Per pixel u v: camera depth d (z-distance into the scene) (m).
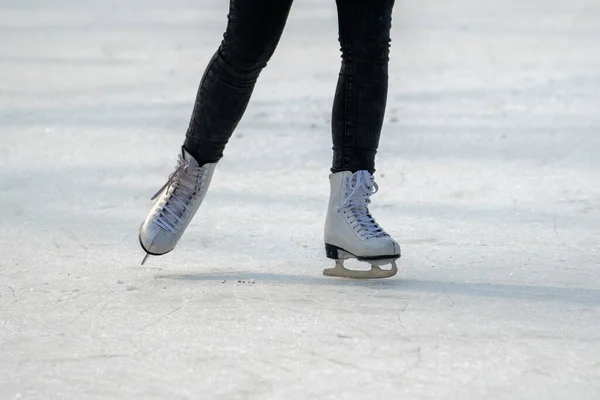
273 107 18.20
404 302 7.62
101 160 13.88
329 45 27.98
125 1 44.94
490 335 6.90
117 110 17.89
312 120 16.89
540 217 10.57
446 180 12.50
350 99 8.20
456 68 22.47
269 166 13.48
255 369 6.35
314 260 9.05
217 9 40.62
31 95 19.55
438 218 10.65
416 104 18.23
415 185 12.28
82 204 11.39
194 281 8.27
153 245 8.45
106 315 7.41
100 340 6.89
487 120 16.50
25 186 12.27
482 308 7.48
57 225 10.41
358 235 8.17
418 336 6.89
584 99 18.12
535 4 38.88
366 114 8.20
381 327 7.06
